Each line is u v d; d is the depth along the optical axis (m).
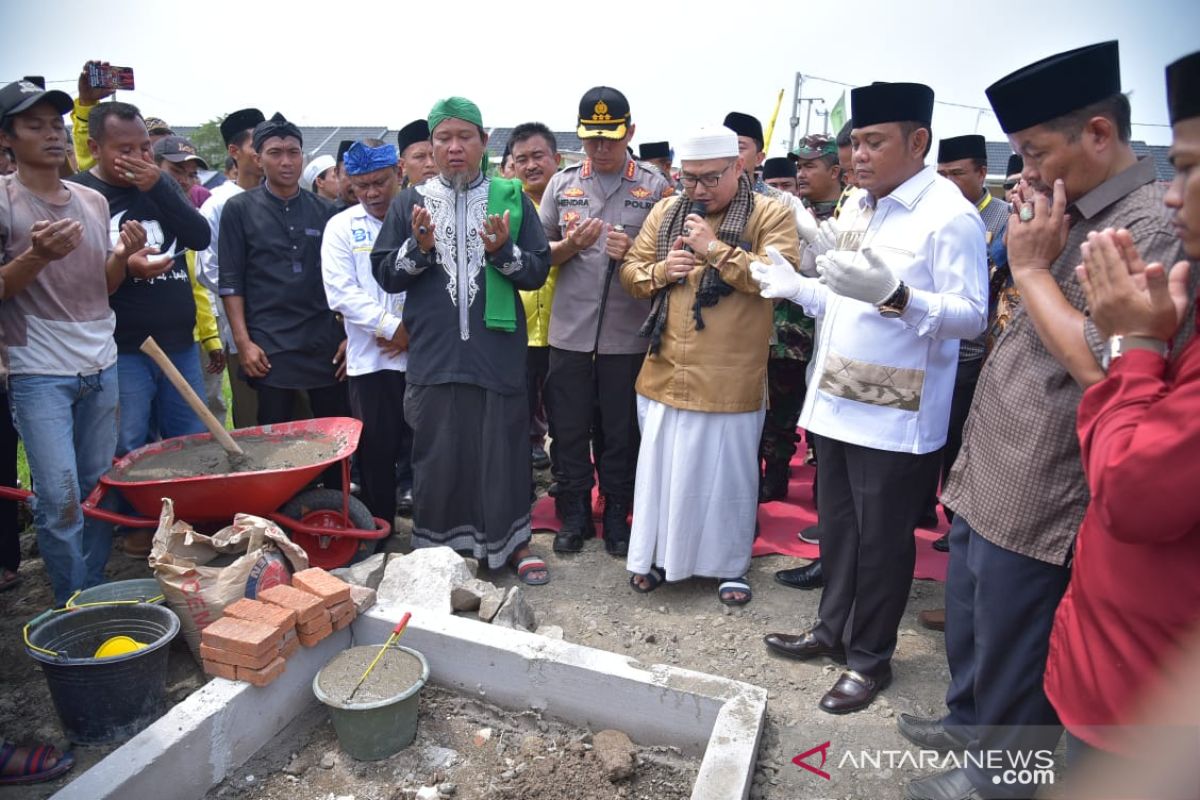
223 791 2.62
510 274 3.77
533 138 5.04
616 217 4.30
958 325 2.68
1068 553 2.14
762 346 3.73
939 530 4.75
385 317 4.21
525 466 4.15
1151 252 1.86
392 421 4.47
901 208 2.88
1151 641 1.55
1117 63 1.94
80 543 3.51
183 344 4.26
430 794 2.60
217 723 2.59
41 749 2.71
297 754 2.81
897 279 2.61
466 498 4.07
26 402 3.36
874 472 2.96
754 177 5.25
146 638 3.01
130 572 4.18
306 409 4.88
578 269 4.30
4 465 3.94
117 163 3.80
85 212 3.52
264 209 4.42
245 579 3.16
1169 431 1.38
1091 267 1.60
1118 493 1.43
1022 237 2.00
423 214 3.58
